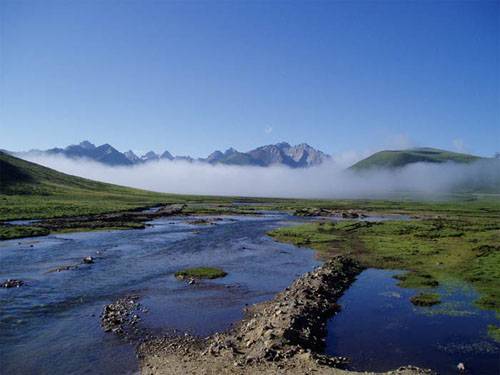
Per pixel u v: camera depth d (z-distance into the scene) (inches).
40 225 3973.9
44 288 1796.3
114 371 1035.9
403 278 2054.6
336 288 1834.4
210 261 2469.2
